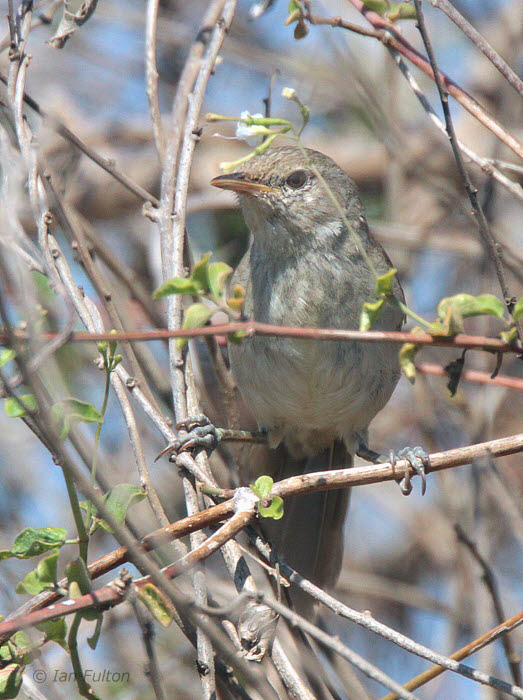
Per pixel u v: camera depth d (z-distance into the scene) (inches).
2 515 418.3
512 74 298.5
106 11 513.0
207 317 228.5
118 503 243.4
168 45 526.6
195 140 326.6
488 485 378.9
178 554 285.9
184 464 302.2
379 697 437.4
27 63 316.5
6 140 278.2
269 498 259.3
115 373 300.4
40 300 293.4
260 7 408.5
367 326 244.1
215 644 222.1
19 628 218.7
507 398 494.9
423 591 490.9
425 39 289.9
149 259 488.1
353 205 390.9
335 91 496.4
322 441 419.8
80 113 531.5
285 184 375.6
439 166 490.9
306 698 265.9
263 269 385.1
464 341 240.8
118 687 370.9
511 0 491.5
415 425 521.7
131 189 334.3
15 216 266.1
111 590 228.4
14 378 249.1
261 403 395.2
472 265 495.8
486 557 364.2
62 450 213.0
